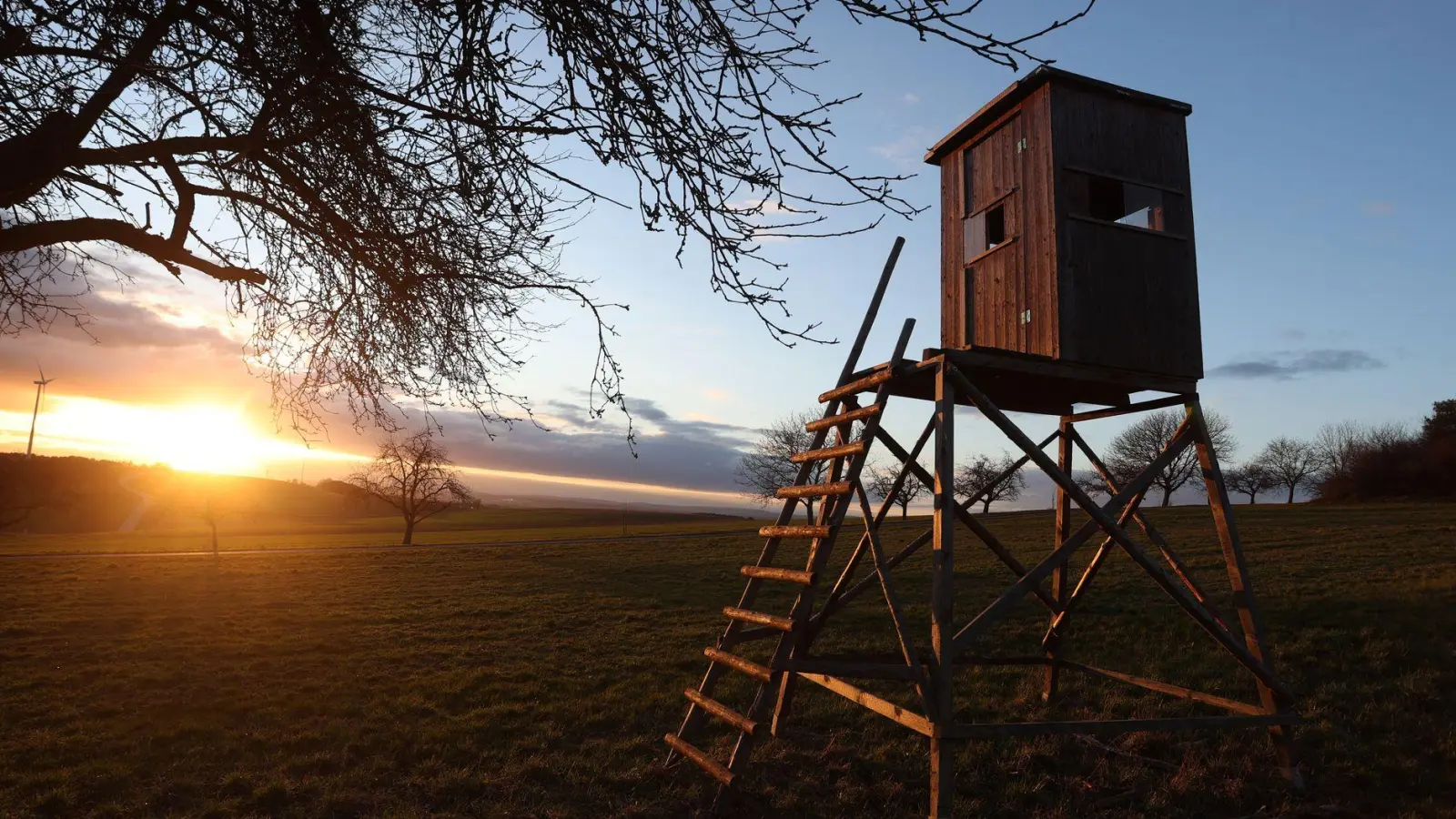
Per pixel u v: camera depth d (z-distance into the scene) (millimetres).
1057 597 10328
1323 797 7457
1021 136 8758
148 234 5066
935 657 6770
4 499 66625
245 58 4094
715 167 3934
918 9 3244
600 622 18016
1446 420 58000
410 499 52906
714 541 41000
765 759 8648
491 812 7254
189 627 17547
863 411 7785
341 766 8508
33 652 14688
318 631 17188
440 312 5477
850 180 3965
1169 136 8820
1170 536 29547
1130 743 8883
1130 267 8352
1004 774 8156
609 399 5211
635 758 8750
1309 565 19922
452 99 3979
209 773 8406
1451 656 11172
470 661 13961
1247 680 11008
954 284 9828
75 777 8117
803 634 9250
